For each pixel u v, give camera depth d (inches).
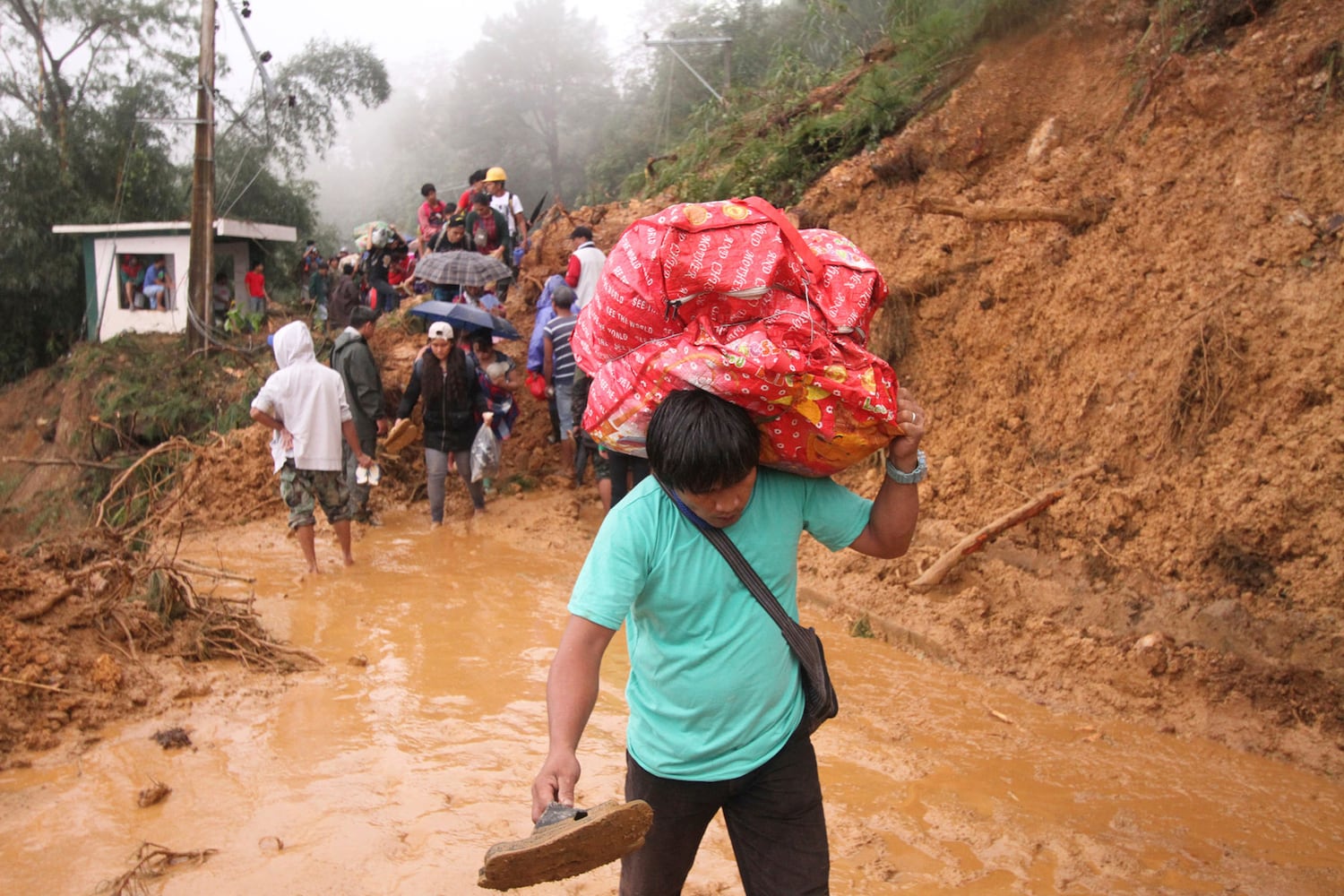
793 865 105.2
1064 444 263.6
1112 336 264.4
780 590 105.7
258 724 199.3
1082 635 228.2
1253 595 209.3
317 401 306.0
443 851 153.8
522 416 430.3
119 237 971.9
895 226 341.1
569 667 96.3
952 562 258.1
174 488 385.1
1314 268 234.1
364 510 373.4
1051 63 342.0
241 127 1217.4
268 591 291.0
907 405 105.6
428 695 216.1
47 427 922.7
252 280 952.3
